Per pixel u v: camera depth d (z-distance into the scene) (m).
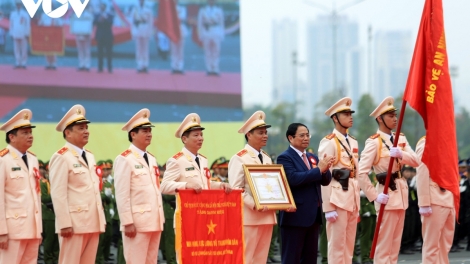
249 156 9.22
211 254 8.09
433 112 8.73
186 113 20.83
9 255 8.06
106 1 20.25
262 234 9.12
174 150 20.52
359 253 15.32
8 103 19.11
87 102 19.92
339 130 9.98
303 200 8.91
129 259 8.77
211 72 21.16
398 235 10.27
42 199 13.79
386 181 9.38
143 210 8.77
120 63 20.34
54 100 19.56
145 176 8.88
